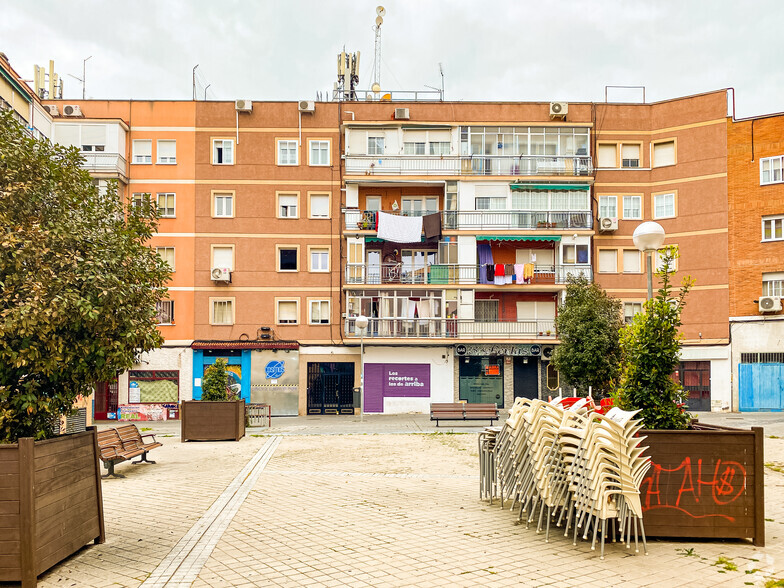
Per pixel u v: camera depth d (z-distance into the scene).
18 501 6.07
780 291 31.80
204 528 8.31
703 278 33.22
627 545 7.04
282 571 6.45
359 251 34.06
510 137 34.81
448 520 8.62
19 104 20.25
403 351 33.81
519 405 9.11
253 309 34.16
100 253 7.44
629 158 35.12
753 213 32.50
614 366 26.05
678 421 8.11
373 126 34.72
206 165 34.44
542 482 7.72
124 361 7.73
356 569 6.49
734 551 7.05
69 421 18.78
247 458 15.19
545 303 34.81
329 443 18.08
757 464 7.34
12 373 7.11
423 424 25.05
